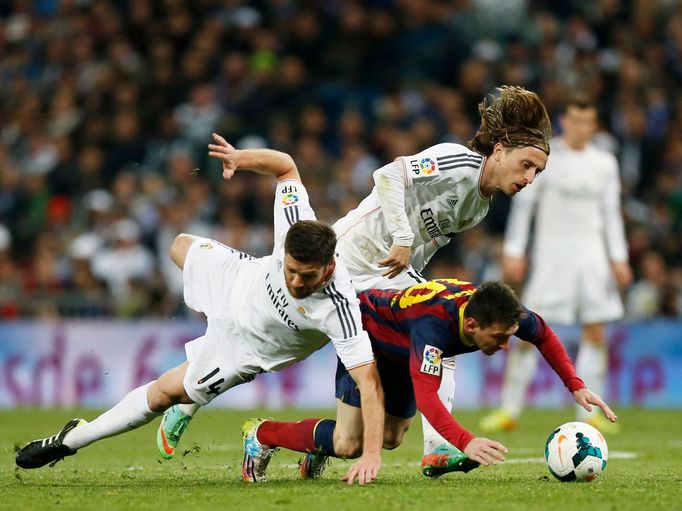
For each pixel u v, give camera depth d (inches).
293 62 2228.1
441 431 672.4
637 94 2203.5
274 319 714.8
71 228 1939.0
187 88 2224.4
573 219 1330.0
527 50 2186.3
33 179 2086.6
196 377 741.9
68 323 1684.3
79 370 1681.8
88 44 2357.3
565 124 1333.7
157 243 1860.2
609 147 2058.3
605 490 679.7
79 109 2258.9
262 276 727.1
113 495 666.8
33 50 2468.0
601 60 2251.5
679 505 617.0
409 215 796.6
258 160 754.8
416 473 844.0
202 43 2260.1
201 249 774.5
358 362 689.0
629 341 1750.7
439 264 1854.1
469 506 605.0
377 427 684.7
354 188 1973.4
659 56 2293.3
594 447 730.2
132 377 1690.5
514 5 2249.0
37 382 1673.2
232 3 2353.6
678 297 1854.1
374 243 818.8
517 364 1330.0
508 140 765.3
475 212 804.6
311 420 748.6
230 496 653.9
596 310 1332.4
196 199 1920.5
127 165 2119.8
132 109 2177.7
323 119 2167.8
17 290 1774.1
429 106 2100.1
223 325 741.3
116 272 1793.8
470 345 697.0
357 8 2329.0
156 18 2362.2
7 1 2586.1
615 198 1336.1
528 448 1104.2
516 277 1341.0
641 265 1908.2
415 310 705.6
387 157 2050.9
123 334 1694.1
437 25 2311.8
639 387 1748.3
